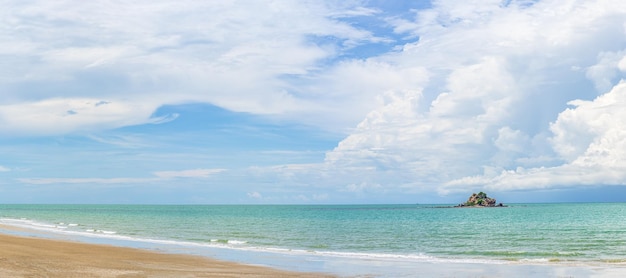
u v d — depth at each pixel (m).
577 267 28.94
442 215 143.62
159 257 31.81
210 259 31.67
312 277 24.47
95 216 128.50
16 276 20.53
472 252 39.44
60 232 57.50
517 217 119.81
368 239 53.22
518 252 39.34
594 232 63.88
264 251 37.81
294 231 67.06
